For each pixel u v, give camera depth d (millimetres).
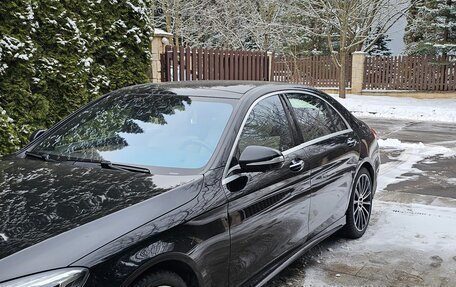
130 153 2953
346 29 19766
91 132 3301
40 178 2641
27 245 1897
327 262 3883
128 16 7602
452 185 6348
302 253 3523
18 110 5887
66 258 1881
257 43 24984
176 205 2355
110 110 3439
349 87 21203
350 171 4172
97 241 1991
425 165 7641
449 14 20219
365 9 20344
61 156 3082
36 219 2117
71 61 6543
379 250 4145
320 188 3646
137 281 2098
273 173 3059
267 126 3262
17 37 5766
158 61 8859
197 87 3500
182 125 3076
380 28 22281
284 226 3189
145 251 2102
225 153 2791
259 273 2965
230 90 3350
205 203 2484
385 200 5648
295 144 3461
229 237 2617
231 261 2656
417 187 6254
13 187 2508
